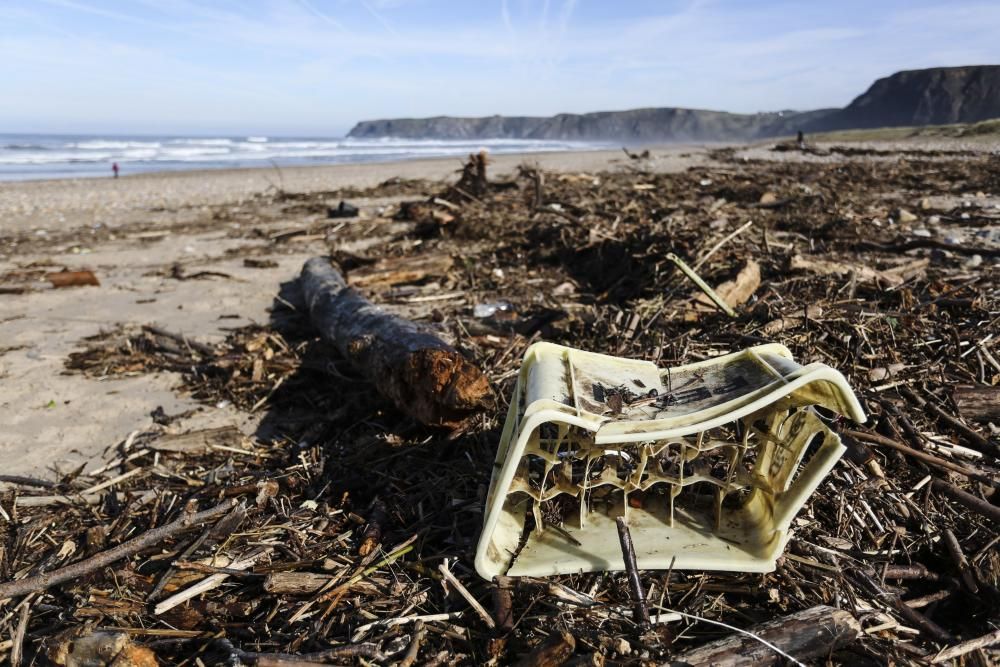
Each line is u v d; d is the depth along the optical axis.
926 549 2.83
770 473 2.69
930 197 12.93
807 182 15.61
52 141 91.50
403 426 3.91
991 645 2.26
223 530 3.01
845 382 2.24
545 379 2.55
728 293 5.41
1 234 12.95
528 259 8.35
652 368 2.80
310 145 77.12
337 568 2.74
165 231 12.95
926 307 4.92
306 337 5.94
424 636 2.37
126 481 3.60
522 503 2.92
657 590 2.54
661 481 2.68
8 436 4.25
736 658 2.09
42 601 2.65
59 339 6.20
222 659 2.29
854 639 2.21
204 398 4.77
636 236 7.27
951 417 3.58
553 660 2.11
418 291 7.17
